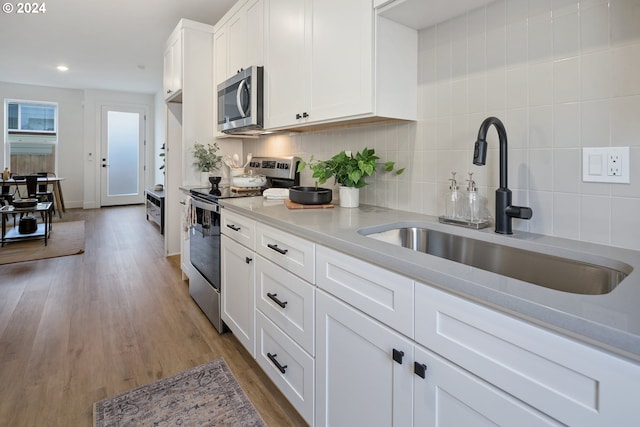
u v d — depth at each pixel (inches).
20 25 148.9
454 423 32.0
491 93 54.0
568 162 46.1
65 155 288.7
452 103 59.5
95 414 59.3
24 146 275.4
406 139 67.9
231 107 99.7
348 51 61.6
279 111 81.7
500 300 27.3
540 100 48.4
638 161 40.3
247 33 95.3
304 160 97.1
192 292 107.7
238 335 76.8
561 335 24.4
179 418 58.9
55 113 285.3
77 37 162.4
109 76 240.7
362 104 59.4
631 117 40.6
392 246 41.2
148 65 211.3
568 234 46.6
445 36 60.0
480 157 46.2
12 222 223.3
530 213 47.4
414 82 64.4
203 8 131.0
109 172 303.0
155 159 316.8
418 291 34.9
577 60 44.8
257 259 67.7
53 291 113.1
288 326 58.2
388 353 38.8
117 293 112.7
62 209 263.9
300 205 72.7
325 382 49.8
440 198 62.1
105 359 75.6
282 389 60.5
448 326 32.1
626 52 40.8
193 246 106.1
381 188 73.9
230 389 66.6
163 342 83.0
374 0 56.6
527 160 50.1
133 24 146.5
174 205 152.7
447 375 32.4
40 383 67.1
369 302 41.2
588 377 23.1
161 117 294.0
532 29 49.0
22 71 227.8
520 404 26.9
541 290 27.5
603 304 25.0
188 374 70.9
